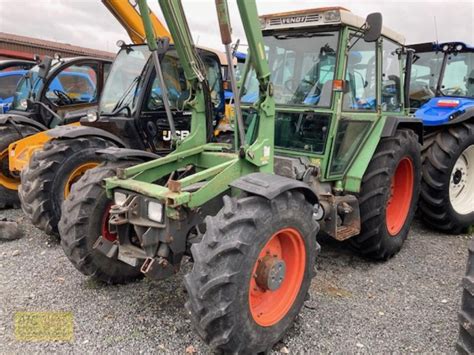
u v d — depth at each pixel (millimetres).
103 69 6602
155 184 3090
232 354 2393
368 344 2678
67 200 3217
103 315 2910
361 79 3711
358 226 3662
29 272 3551
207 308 2285
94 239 3160
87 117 5023
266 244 2459
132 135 5016
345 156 3693
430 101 4898
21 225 4801
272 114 3006
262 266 2541
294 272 2752
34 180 4105
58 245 4180
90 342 2615
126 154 3354
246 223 2377
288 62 3686
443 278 3635
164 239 2654
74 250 3123
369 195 3725
